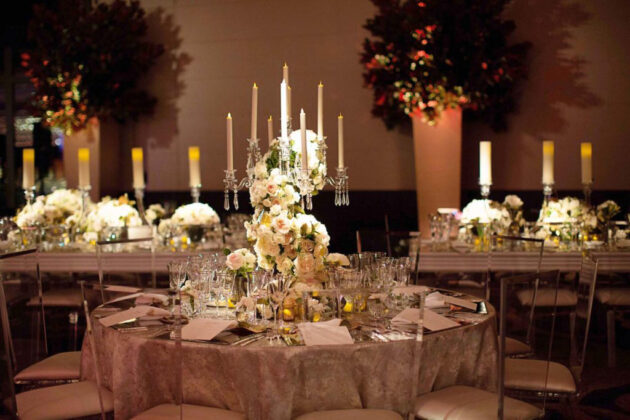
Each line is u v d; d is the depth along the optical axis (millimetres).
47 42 7492
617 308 4594
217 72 8188
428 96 6402
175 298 2471
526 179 7422
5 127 9141
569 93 7301
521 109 7391
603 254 4641
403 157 7770
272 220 3027
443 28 6438
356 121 7871
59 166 9047
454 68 6449
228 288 3246
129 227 5262
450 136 6719
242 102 8133
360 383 2645
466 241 5363
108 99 7773
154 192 8391
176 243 5422
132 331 2803
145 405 2744
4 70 9070
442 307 3195
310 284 3082
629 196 7219
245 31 8102
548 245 5129
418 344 2572
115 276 4301
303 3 7945
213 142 8234
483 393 2816
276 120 8039
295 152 3164
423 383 2775
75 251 5203
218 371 2615
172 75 8289
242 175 8156
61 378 3334
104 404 2865
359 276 3092
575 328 3934
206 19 8195
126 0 8203
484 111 7266
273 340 2648
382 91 7121
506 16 7344
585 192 5637
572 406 3891
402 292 3014
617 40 7195
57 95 7535
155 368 2707
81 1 7805
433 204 6793
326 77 7914
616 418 3744
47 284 5074
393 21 6590
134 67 7797
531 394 3041
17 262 3557
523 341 3238
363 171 7883
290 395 2551
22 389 3666
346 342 2605
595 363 4645
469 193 7547
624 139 7219
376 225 7871
